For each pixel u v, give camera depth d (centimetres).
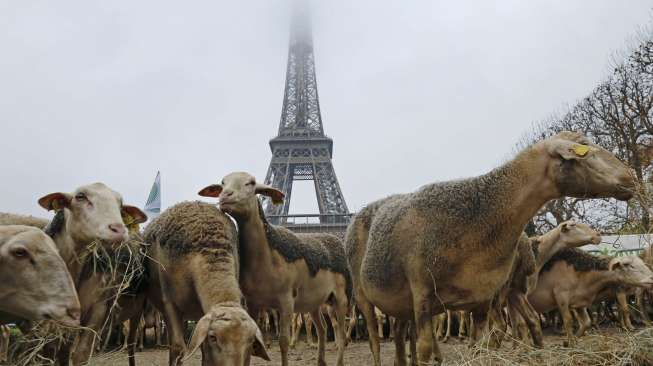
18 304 535
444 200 704
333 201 7119
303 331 2642
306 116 8300
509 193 683
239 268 1013
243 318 620
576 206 2281
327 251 1255
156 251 884
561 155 662
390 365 1351
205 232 827
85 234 737
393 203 809
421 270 697
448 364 703
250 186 979
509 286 1153
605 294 1502
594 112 2902
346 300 1301
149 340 2491
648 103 2586
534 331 1175
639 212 839
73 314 541
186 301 829
